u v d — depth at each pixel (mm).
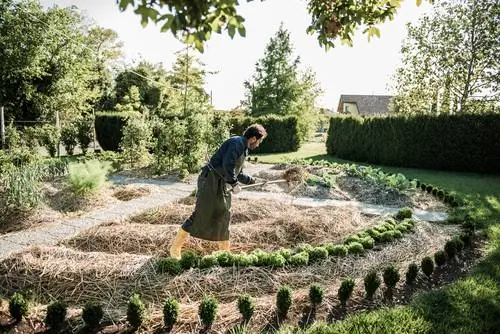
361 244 4836
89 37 37219
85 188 7766
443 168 14930
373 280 3646
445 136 14719
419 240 5328
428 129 15062
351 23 3635
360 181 9930
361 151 17219
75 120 19531
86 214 6902
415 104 20562
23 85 21391
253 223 5848
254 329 3131
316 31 3646
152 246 5043
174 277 3855
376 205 8078
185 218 6297
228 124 16203
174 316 3102
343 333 2932
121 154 13531
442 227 6312
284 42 30703
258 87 31500
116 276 3846
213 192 4312
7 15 20703
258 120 20703
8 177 7062
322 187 9195
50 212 6812
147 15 2254
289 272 4125
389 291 3830
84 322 3111
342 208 6848
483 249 5121
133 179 11164
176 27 2266
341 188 9633
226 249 4621
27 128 16453
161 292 3693
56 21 22297
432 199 8562
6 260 4043
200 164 12070
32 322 3127
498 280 4020
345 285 3539
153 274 3879
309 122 29859
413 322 3119
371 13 3809
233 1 2326
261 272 4031
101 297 3613
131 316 3041
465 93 19094
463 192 9664
